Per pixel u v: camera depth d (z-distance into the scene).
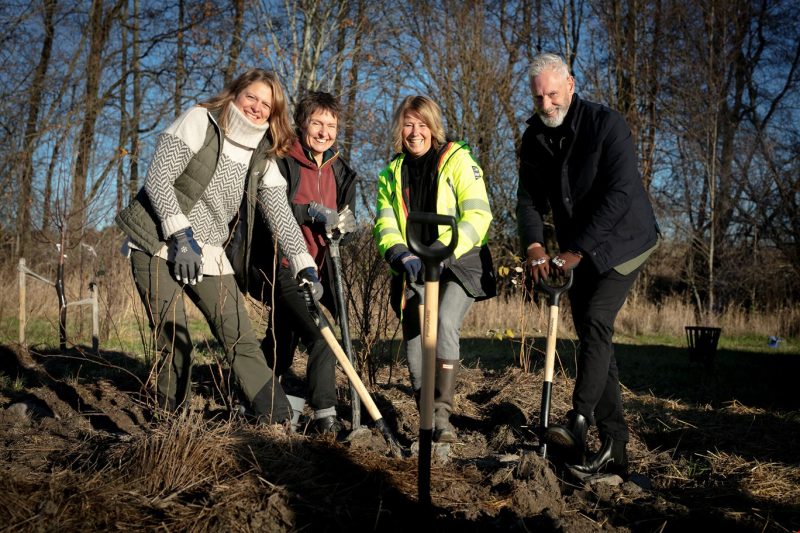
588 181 3.20
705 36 16.05
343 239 3.70
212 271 3.36
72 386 4.66
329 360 3.56
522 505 2.62
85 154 10.70
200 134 3.20
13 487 2.40
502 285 12.32
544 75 3.17
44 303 9.08
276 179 3.48
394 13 16.94
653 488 3.12
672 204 16.73
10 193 13.62
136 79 19.23
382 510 2.51
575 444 2.98
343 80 17.44
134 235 3.25
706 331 7.21
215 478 2.62
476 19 16.14
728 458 3.51
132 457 2.72
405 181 3.61
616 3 16.34
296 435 3.08
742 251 15.97
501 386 5.10
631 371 7.15
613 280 3.13
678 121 16.31
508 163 16.02
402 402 4.44
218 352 6.40
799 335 12.91
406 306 3.58
